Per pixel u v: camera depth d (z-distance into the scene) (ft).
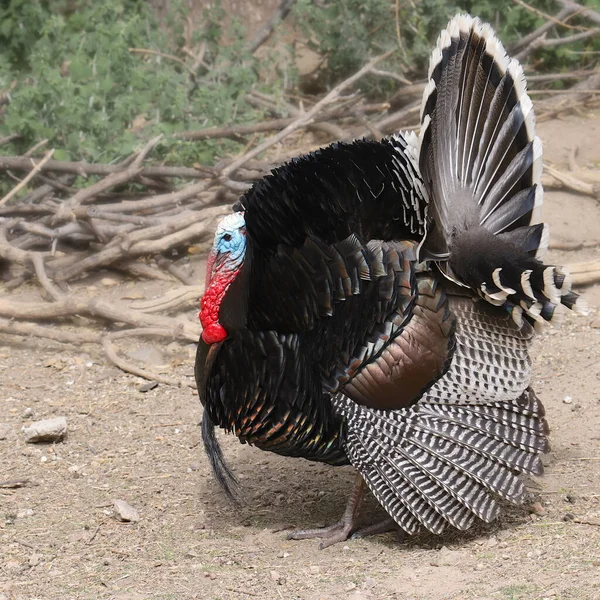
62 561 31.83
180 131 60.95
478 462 31.01
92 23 67.51
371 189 30.83
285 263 30.50
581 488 34.30
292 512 34.96
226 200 56.03
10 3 69.36
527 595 27.61
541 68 73.00
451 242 31.14
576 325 47.19
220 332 31.35
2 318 49.08
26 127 59.21
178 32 70.79
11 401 43.47
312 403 30.91
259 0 78.02
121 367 45.73
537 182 32.58
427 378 30.78
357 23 68.95
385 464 31.04
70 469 38.17
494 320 31.58
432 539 32.27
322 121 61.82
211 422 32.94
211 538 33.14
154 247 51.93
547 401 40.98
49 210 54.70
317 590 29.04
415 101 68.54
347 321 30.63
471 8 71.00
